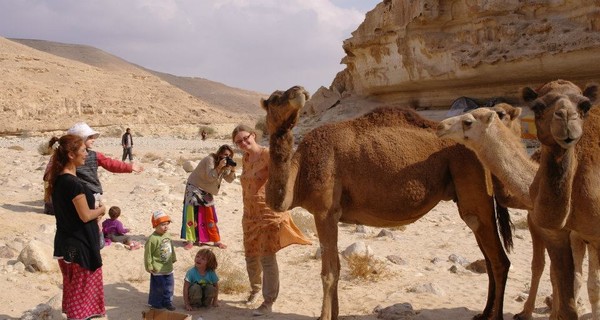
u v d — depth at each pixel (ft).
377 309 26.78
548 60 103.86
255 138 27.40
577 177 19.16
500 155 21.57
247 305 28.02
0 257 33.09
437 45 125.80
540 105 17.46
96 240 22.97
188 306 27.17
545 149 17.88
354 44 153.17
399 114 25.11
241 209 52.90
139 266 33.40
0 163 86.58
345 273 33.12
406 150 24.32
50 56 467.11
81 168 32.65
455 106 121.60
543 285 31.53
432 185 24.61
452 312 26.63
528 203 21.09
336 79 176.35
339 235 44.21
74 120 309.01
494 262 25.02
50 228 38.91
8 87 337.93
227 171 38.19
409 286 30.94
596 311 20.85
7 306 26.00
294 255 37.58
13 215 42.63
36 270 31.01
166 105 410.93
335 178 24.17
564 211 18.16
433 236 44.21
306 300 28.96
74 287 22.81
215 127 295.89
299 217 46.37
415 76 133.59
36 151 133.90
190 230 38.06
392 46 141.08
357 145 24.35
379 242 41.78
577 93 17.43
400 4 135.44
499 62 111.34
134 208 48.83
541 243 24.98
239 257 36.55
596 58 97.86
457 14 123.95
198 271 27.40
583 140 19.43
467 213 25.07
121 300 27.86
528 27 109.91
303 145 24.70
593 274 20.66
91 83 408.46
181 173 76.18
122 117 335.47
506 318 26.35
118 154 130.72
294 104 21.04
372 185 24.17
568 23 104.83
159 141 208.64
